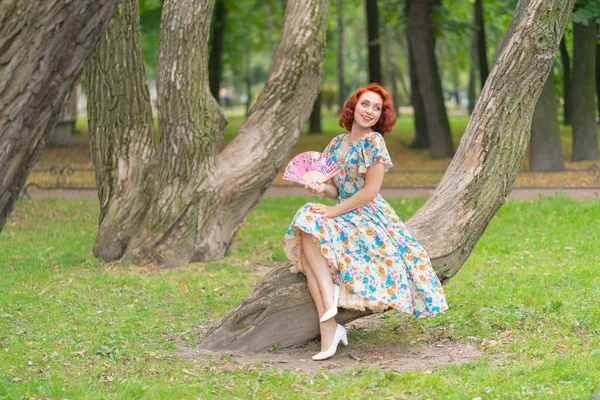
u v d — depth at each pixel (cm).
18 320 602
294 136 870
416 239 538
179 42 798
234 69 3669
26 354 509
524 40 560
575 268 750
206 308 657
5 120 337
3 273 777
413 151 2138
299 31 859
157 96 816
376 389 434
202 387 442
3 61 332
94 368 480
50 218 1124
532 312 591
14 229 1037
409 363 494
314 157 515
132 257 821
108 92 847
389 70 3925
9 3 327
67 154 2080
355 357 512
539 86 566
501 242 911
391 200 1253
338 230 504
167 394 431
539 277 718
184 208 824
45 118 351
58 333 561
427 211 556
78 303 659
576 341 518
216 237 852
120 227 841
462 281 737
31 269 797
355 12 3928
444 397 416
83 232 1019
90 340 544
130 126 856
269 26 3106
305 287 521
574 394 415
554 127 1602
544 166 1602
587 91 1727
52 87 346
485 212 555
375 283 497
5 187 352
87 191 1411
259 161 851
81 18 339
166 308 653
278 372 474
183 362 497
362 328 590
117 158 855
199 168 827
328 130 3064
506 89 560
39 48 335
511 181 566
